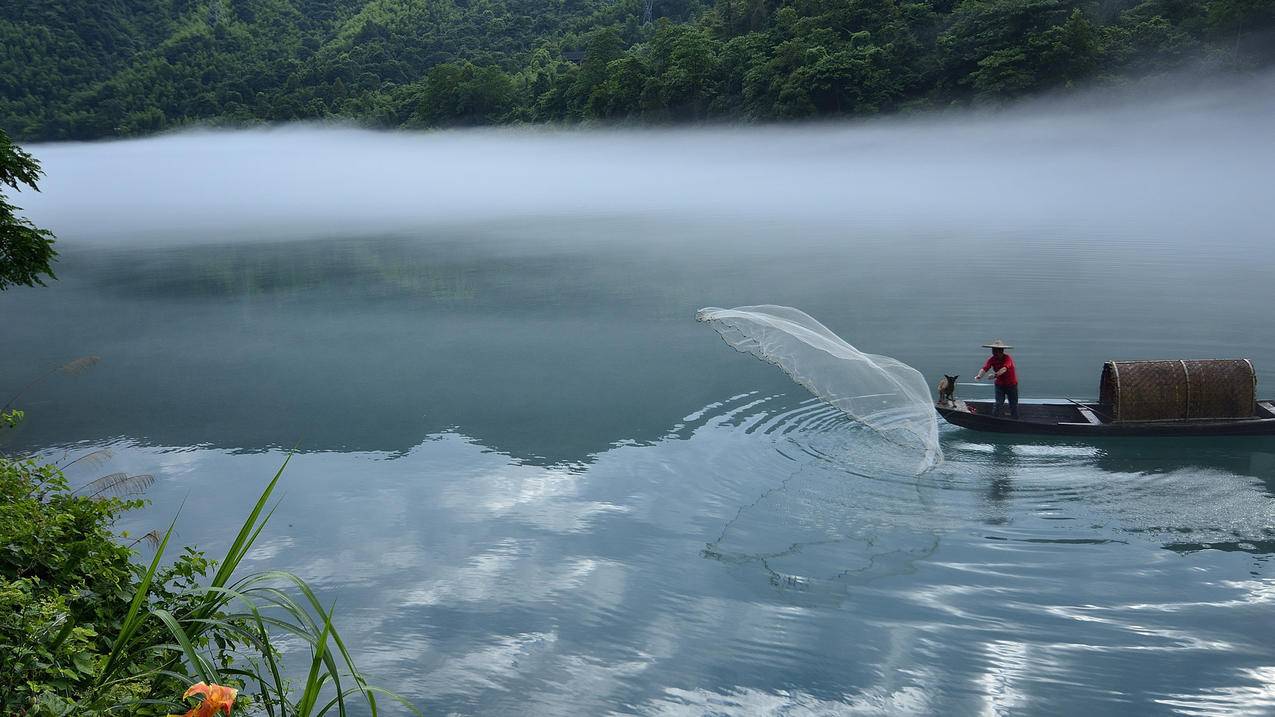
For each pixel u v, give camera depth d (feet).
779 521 38.45
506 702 26.30
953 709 25.14
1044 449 44.34
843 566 33.88
